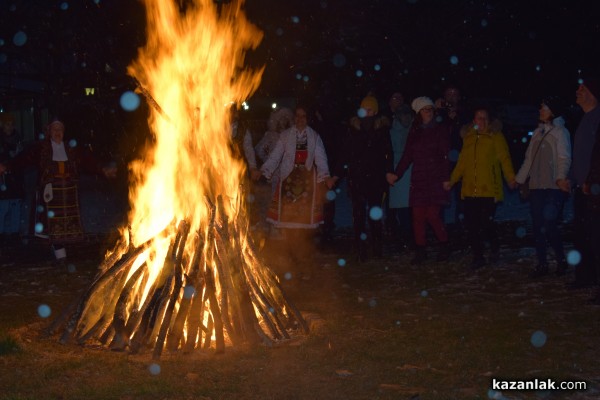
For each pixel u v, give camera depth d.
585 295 7.98
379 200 10.62
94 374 5.36
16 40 19.95
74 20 20.31
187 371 5.41
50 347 6.11
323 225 12.02
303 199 9.80
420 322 6.94
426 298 8.06
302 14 23.44
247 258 6.76
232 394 4.93
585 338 6.28
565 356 5.77
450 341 6.21
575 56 23.50
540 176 8.88
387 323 6.89
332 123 12.26
